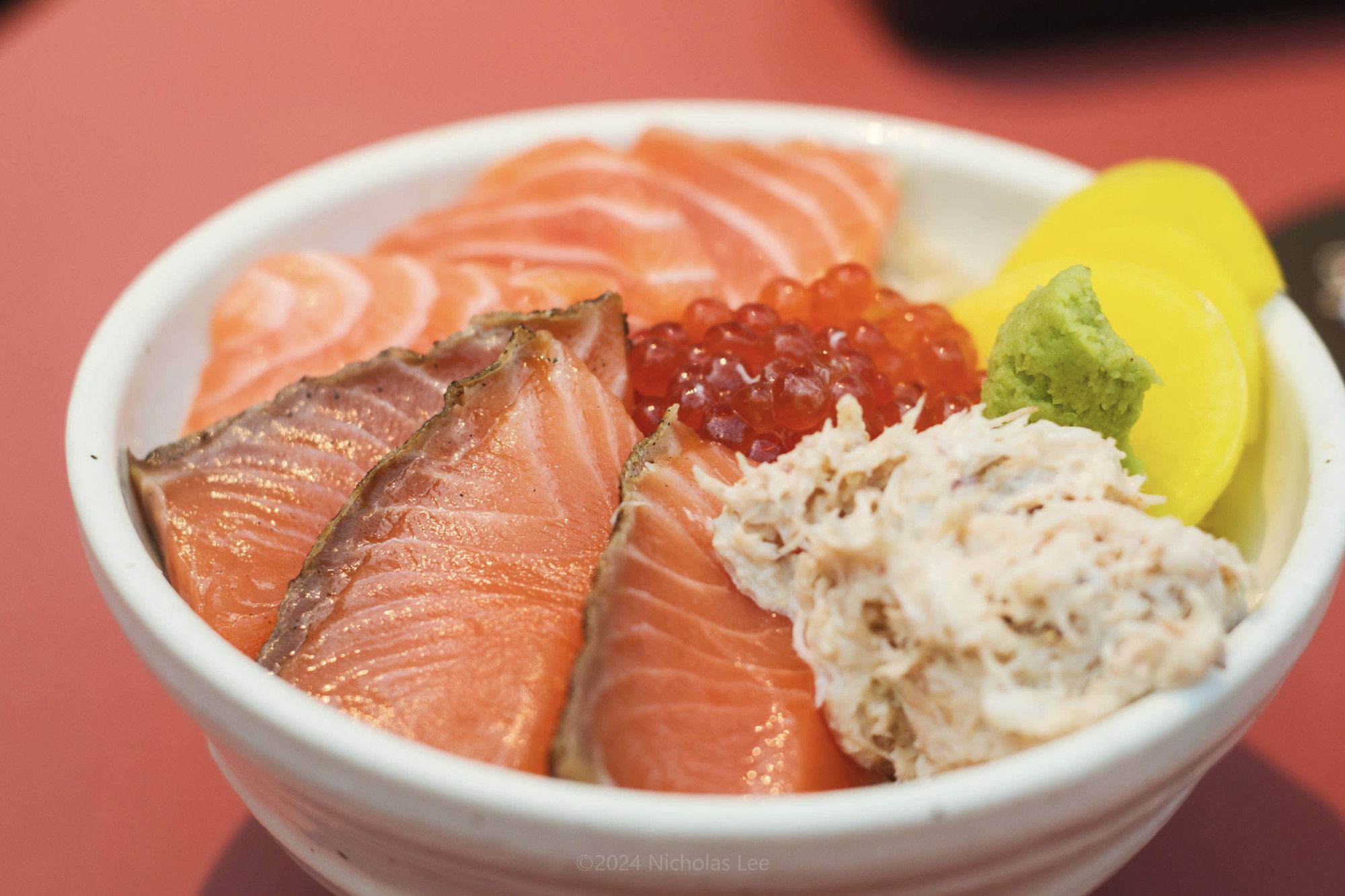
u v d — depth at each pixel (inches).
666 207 12.6
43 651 11.7
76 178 16.2
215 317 11.7
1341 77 18.8
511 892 8.7
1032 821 8.5
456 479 9.9
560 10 20.1
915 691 9.1
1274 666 9.0
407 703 9.3
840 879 8.4
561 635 9.5
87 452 10.2
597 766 8.8
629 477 9.7
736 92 18.0
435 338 11.4
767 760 9.3
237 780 10.0
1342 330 14.1
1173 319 10.8
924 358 11.2
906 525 9.2
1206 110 18.0
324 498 10.4
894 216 13.0
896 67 18.8
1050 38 19.4
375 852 8.9
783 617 9.6
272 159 16.7
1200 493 10.6
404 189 12.8
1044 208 12.7
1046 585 8.9
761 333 11.3
